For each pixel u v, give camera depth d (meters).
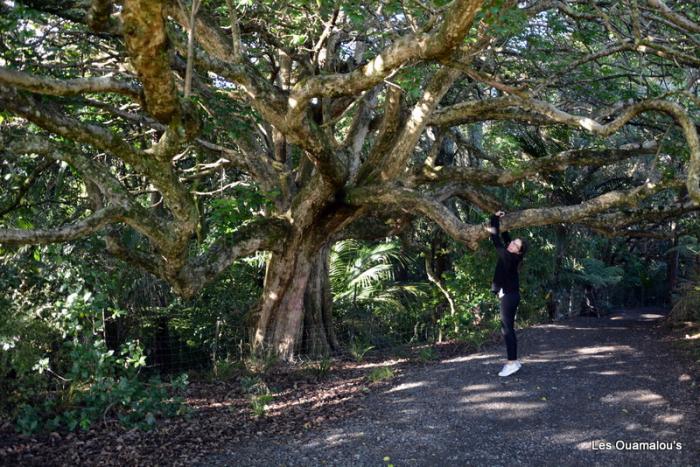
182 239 6.17
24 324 6.73
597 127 6.14
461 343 11.52
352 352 11.10
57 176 9.38
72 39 8.66
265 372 9.77
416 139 8.76
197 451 5.75
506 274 7.84
